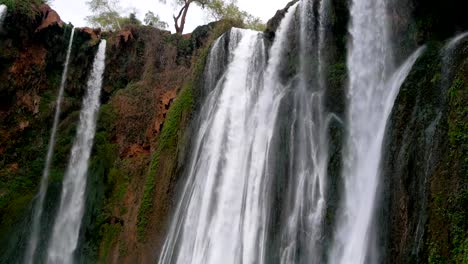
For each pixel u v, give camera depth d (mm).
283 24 20734
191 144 22281
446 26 14656
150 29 29438
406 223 11594
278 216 16859
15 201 23438
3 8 24172
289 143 17906
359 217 13984
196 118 22953
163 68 28141
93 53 27781
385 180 13000
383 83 15508
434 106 12344
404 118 13195
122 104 26828
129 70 28375
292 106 18578
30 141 24906
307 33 19172
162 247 20719
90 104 27125
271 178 17828
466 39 12539
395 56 15438
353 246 13664
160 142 23906
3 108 24453
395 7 15875
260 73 20891
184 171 21891
